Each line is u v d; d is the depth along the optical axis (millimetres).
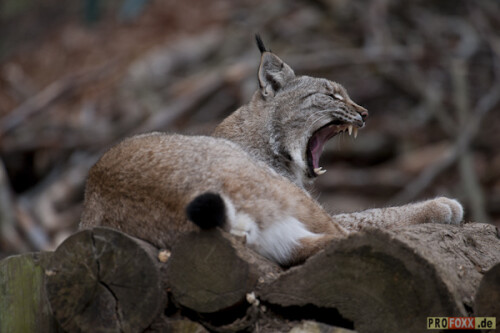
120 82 28281
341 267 6672
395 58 28406
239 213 7457
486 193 26312
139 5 33062
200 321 6988
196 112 27359
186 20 32562
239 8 33250
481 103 27641
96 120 27031
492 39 31344
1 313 8086
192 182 7391
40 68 30750
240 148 8461
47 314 8023
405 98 29828
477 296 6707
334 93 10727
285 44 30750
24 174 26516
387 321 6531
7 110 28188
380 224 9773
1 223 21219
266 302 6871
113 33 32188
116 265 7016
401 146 27844
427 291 6418
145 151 7883
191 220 6758
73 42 31812
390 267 6535
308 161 10656
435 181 26406
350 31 31172
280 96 10617
